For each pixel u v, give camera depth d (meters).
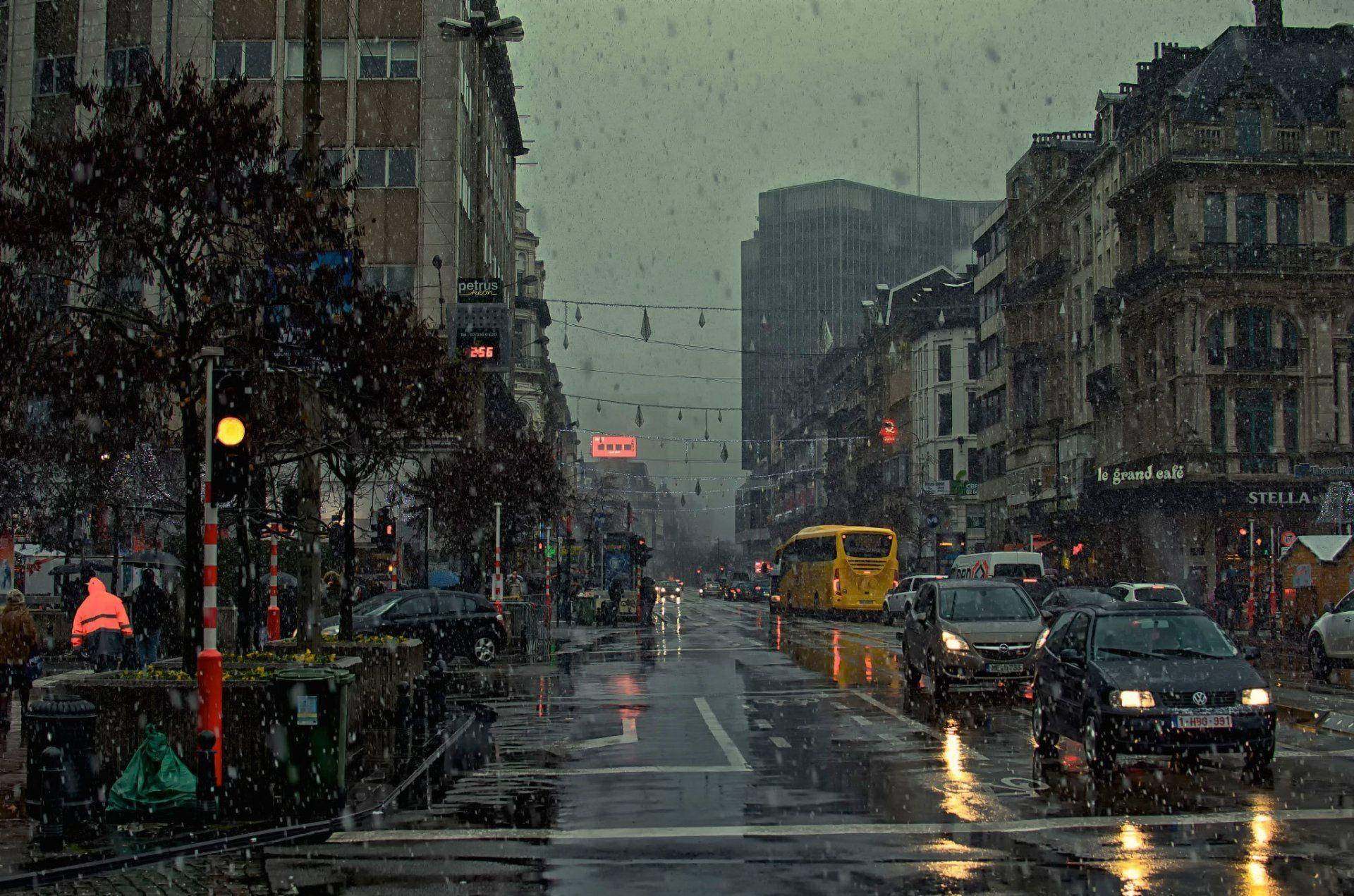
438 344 19.08
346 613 19.95
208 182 13.57
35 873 9.18
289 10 48.31
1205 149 52.34
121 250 14.01
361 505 46.56
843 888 8.55
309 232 14.21
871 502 99.56
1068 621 14.66
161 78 13.94
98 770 12.06
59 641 31.17
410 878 9.06
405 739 15.98
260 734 12.05
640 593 56.75
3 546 34.78
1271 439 51.84
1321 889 8.37
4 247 13.48
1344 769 13.62
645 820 11.17
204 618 11.59
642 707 20.58
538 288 95.38
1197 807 11.43
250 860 9.80
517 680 25.97
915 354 96.62
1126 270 56.09
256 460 16.61
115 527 30.69
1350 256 52.06
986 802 11.79
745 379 199.25
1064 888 8.47
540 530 50.38
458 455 39.34
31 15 48.16
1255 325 52.09
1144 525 54.06
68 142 13.45
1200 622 14.00
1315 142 52.88
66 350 13.80
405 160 48.69
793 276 196.12
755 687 24.03
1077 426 63.78
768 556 175.75
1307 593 38.88
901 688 23.50
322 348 15.06
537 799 12.33
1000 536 75.69
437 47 48.94
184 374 13.55
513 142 80.19
